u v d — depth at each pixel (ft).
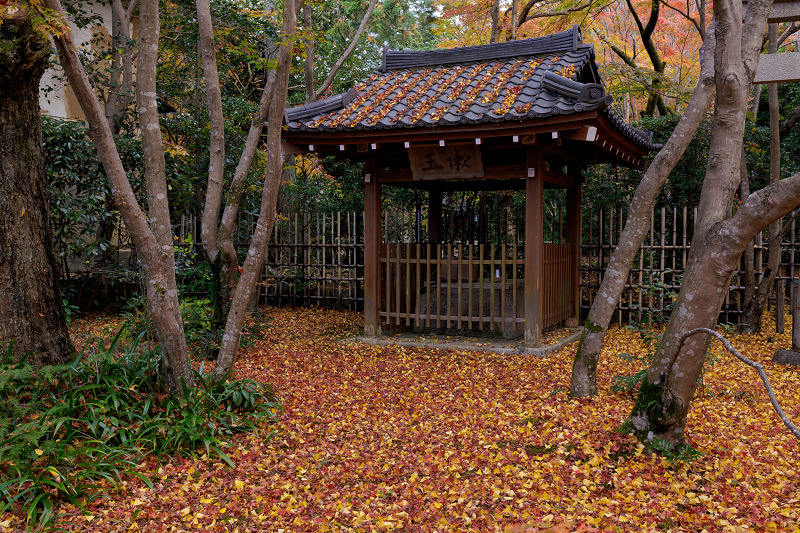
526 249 25.61
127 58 35.27
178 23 37.14
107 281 35.40
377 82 29.55
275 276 39.17
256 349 27.02
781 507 11.66
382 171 27.84
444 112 24.14
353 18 66.54
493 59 29.27
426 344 26.86
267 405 17.61
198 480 13.28
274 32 36.35
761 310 28.50
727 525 10.93
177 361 16.07
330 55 54.34
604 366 23.38
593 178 38.17
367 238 28.19
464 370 22.99
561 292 29.53
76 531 10.98
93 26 41.63
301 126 25.31
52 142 29.66
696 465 13.65
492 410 18.04
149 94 15.43
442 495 12.55
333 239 38.50
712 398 18.76
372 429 16.66
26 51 14.76
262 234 17.30
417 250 27.66
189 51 39.99
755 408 17.78
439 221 34.76
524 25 48.47
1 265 15.87
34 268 16.38
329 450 15.14
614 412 17.24
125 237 37.99
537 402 18.63
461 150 24.84
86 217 31.09
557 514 11.48
